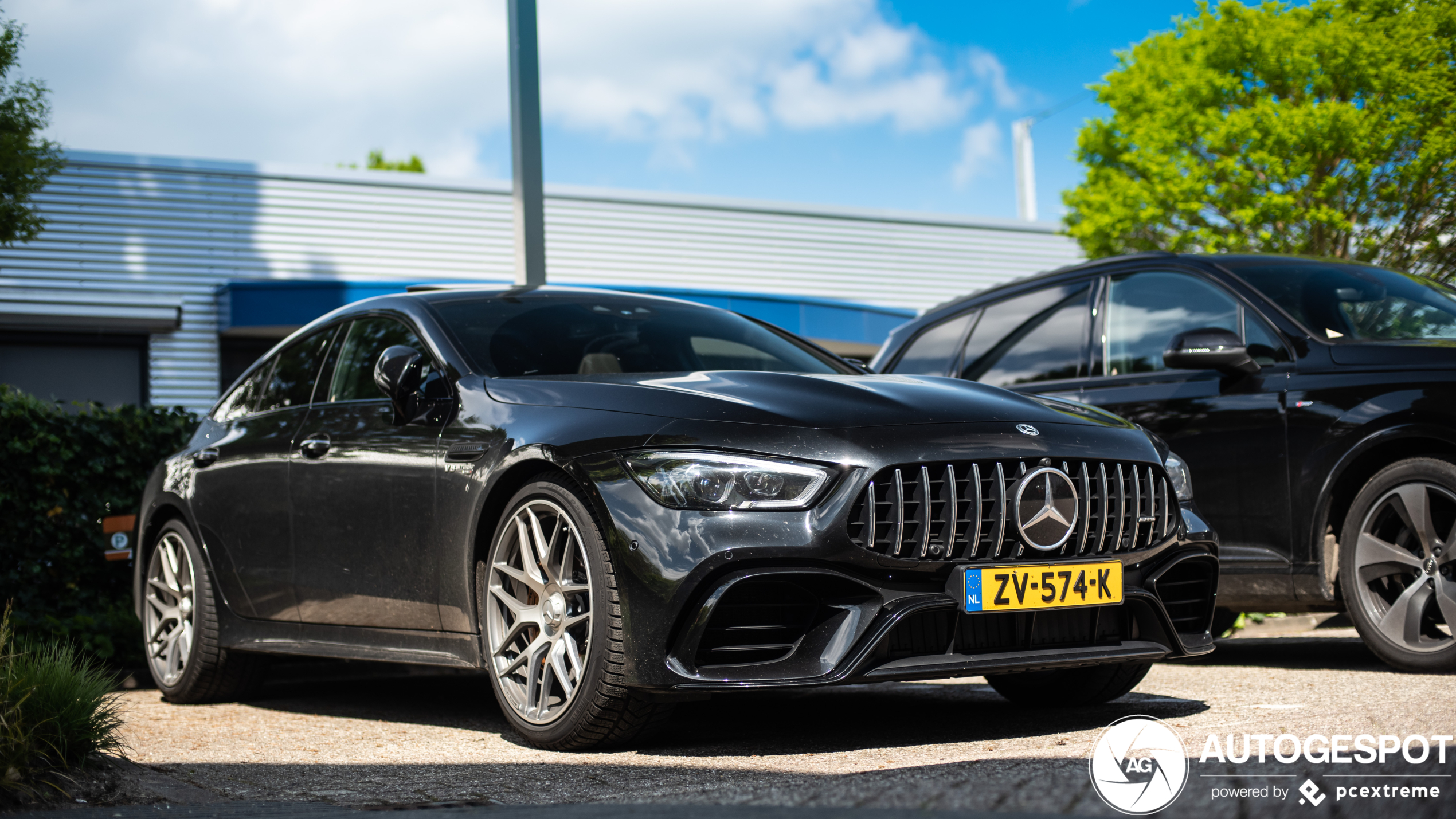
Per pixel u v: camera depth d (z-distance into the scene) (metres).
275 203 18.70
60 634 6.22
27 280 17.22
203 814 2.48
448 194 19.70
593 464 3.24
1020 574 3.21
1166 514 3.51
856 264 22.69
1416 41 9.70
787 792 2.29
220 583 4.80
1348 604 4.67
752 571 3.01
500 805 2.53
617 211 20.92
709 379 3.54
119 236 17.80
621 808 2.24
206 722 4.38
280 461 4.47
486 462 3.57
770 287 22.00
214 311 18.25
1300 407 4.77
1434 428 4.42
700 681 3.00
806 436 3.12
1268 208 10.30
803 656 3.07
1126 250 12.00
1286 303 5.04
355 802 2.65
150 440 7.08
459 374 3.94
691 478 3.10
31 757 2.80
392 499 3.92
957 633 3.16
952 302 6.43
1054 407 3.61
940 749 3.14
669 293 18.47
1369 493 4.62
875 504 3.07
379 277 19.20
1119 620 3.43
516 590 3.51
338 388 4.50
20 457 6.70
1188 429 5.09
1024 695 4.12
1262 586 4.87
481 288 4.58
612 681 3.13
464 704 4.72
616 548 3.12
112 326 17.75
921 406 3.32
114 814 2.50
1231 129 10.35
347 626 4.19
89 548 6.89
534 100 7.91
